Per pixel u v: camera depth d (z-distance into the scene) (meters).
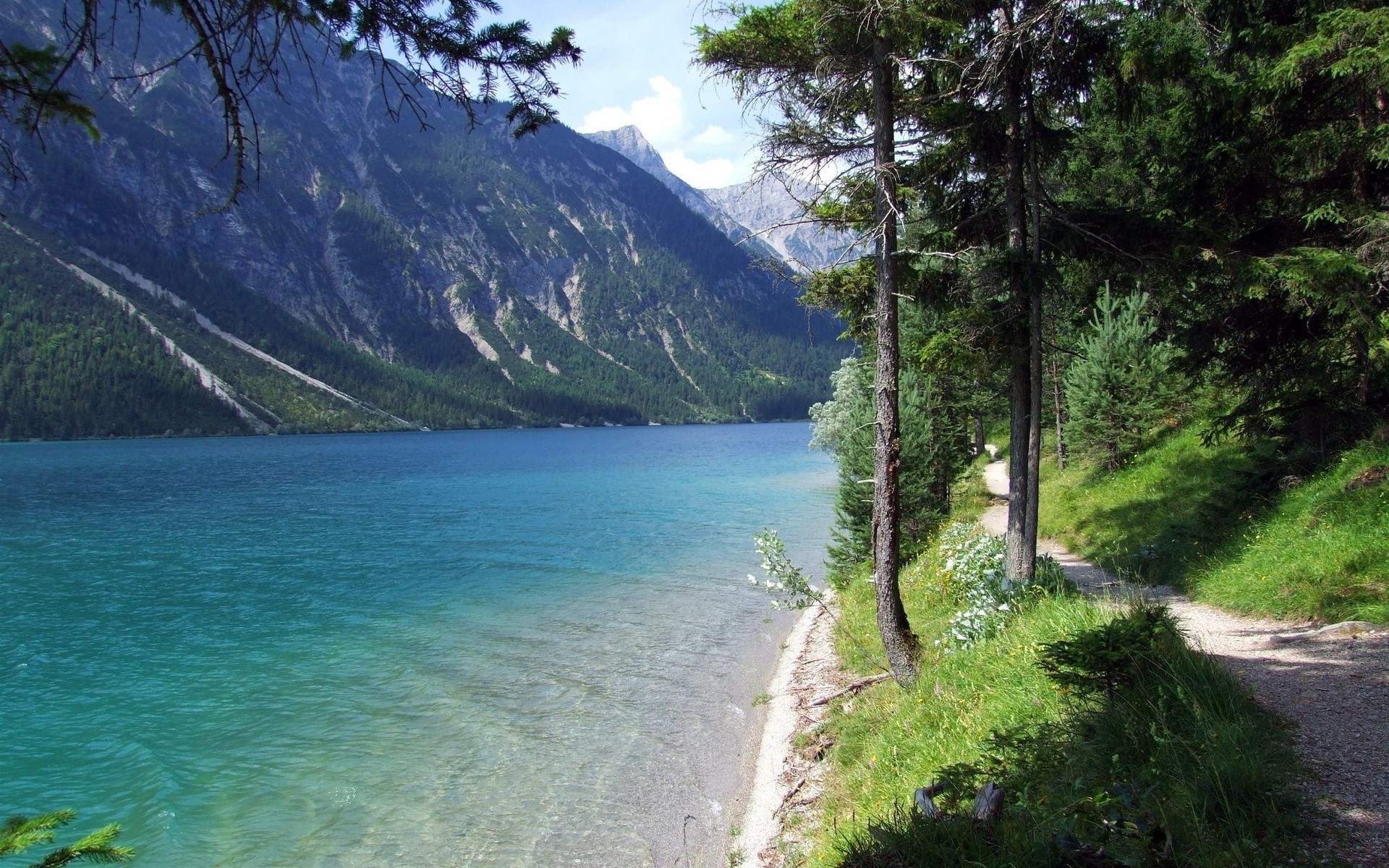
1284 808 4.57
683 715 13.20
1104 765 5.55
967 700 8.41
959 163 11.52
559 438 179.75
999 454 44.50
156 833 9.81
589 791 10.59
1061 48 10.18
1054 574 11.57
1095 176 19.62
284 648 18.28
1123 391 23.34
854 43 9.35
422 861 9.05
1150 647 6.34
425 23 4.25
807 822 8.66
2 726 13.77
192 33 3.93
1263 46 12.02
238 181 4.00
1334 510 10.84
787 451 112.12
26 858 9.81
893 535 10.60
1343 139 11.34
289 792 10.81
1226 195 12.70
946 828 5.05
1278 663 7.38
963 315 11.55
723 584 24.30
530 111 4.77
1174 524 15.50
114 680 16.31
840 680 13.05
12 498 55.41
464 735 12.62
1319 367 12.77
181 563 30.23
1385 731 5.44
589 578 25.69
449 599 23.08
